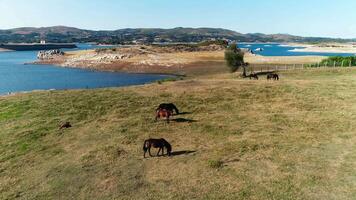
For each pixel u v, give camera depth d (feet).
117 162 69.82
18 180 65.51
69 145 82.84
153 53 572.92
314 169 61.11
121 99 130.82
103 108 118.62
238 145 75.25
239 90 140.56
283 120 95.20
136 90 151.12
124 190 57.93
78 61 541.34
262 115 101.86
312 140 76.54
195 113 108.27
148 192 56.70
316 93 130.21
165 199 54.13
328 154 67.77
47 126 99.45
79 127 97.35
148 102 124.67
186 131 88.33
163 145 71.67
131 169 66.03
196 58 506.48
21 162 74.49
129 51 575.38
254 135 82.48
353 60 251.80
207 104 119.44
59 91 155.43
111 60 504.43
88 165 69.26
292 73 213.05
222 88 146.41
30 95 145.69
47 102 129.70
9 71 456.04
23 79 371.97
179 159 69.36
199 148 75.41
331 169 60.64
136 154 73.87
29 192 60.18
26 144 85.71
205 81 175.73
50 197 57.67
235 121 96.37
